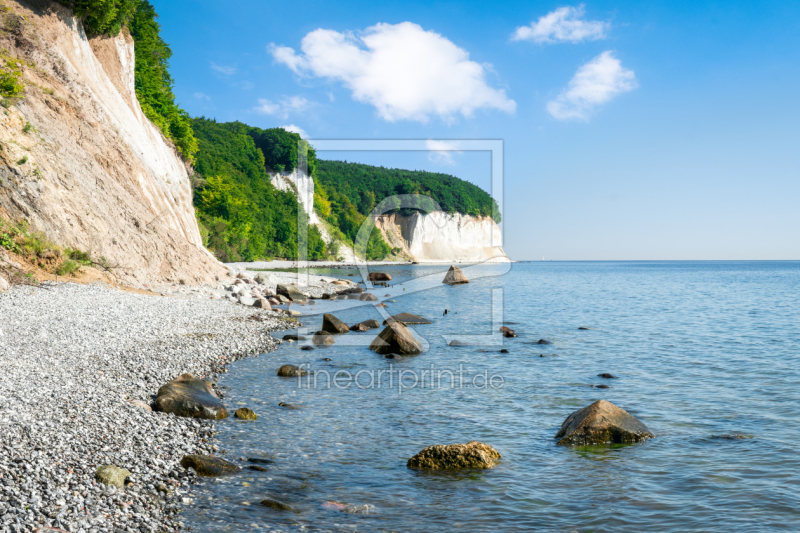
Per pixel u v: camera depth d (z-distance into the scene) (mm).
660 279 114938
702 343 26328
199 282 35156
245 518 7879
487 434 12203
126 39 46219
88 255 26859
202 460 9508
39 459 8594
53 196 26188
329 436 11812
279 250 102312
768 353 23422
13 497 7293
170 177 46406
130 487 8375
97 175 30703
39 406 11031
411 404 14562
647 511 8422
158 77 66188
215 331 22766
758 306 48438
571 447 11352
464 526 7914
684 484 9438
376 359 20641
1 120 25156
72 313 20281
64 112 30391
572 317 38406
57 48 32875
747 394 15930
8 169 24609
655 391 16281
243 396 14820
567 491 9172
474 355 21969
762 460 10555
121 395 12797
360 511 8297
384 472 9938
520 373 18734
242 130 128500
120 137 35250
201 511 8008
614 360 21438
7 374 13000
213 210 91688
